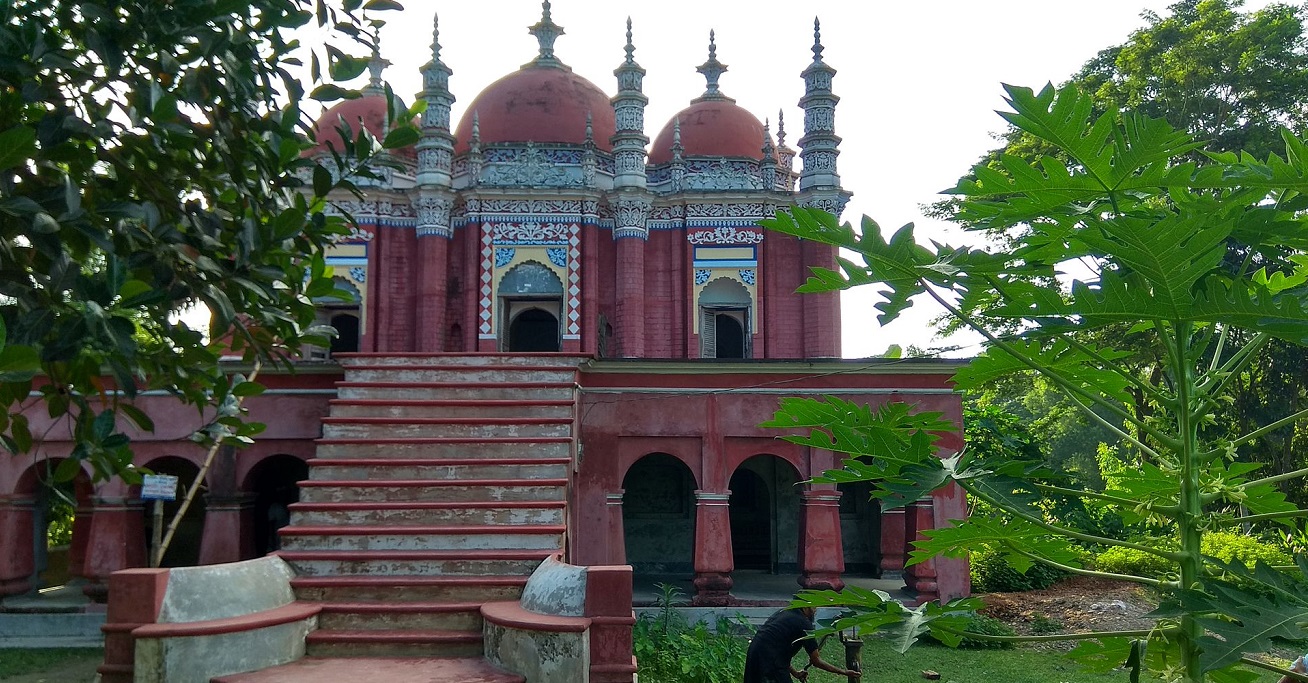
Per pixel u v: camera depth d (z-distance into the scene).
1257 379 21.73
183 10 4.35
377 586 8.01
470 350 16.53
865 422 3.56
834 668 7.29
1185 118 21.81
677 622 11.77
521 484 9.48
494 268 16.78
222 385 4.99
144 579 6.91
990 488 3.03
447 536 8.69
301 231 5.14
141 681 6.58
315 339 5.27
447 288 17.05
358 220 16.95
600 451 12.60
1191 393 2.91
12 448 4.33
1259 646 2.28
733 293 17.27
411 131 5.09
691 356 16.84
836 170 17.52
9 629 11.61
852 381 12.64
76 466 4.42
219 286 4.50
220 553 11.93
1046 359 3.49
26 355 2.78
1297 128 21.27
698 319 17.05
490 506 9.10
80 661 10.62
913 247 2.96
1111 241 2.59
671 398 12.73
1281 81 20.92
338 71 5.08
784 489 17.41
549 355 12.25
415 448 10.25
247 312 4.88
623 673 6.63
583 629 6.54
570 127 18.12
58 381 4.30
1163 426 3.60
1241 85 21.36
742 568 17.47
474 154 17.06
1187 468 2.84
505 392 11.62
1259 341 2.89
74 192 3.76
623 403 12.72
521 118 18.09
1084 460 45.62
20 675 9.98
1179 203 2.78
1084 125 2.61
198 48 4.53
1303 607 2.38
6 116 4.03
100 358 4.23
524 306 17.09
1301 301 2.72
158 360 4.64
